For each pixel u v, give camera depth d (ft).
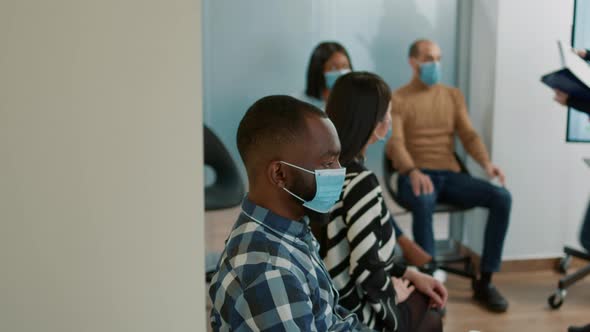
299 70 10.75
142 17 2.61
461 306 9.28
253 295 2.71
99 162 2.65
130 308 2.78
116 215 2.70
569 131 9.86
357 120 4.73
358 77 4.87
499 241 9.33
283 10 10.53
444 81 11.44
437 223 11.96
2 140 2.52
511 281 10.39
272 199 3.06
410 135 10.34
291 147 2.98
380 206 4.58
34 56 2.51
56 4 2.51
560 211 10.81
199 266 2.83
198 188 2.78
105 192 2.67
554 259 10.95
